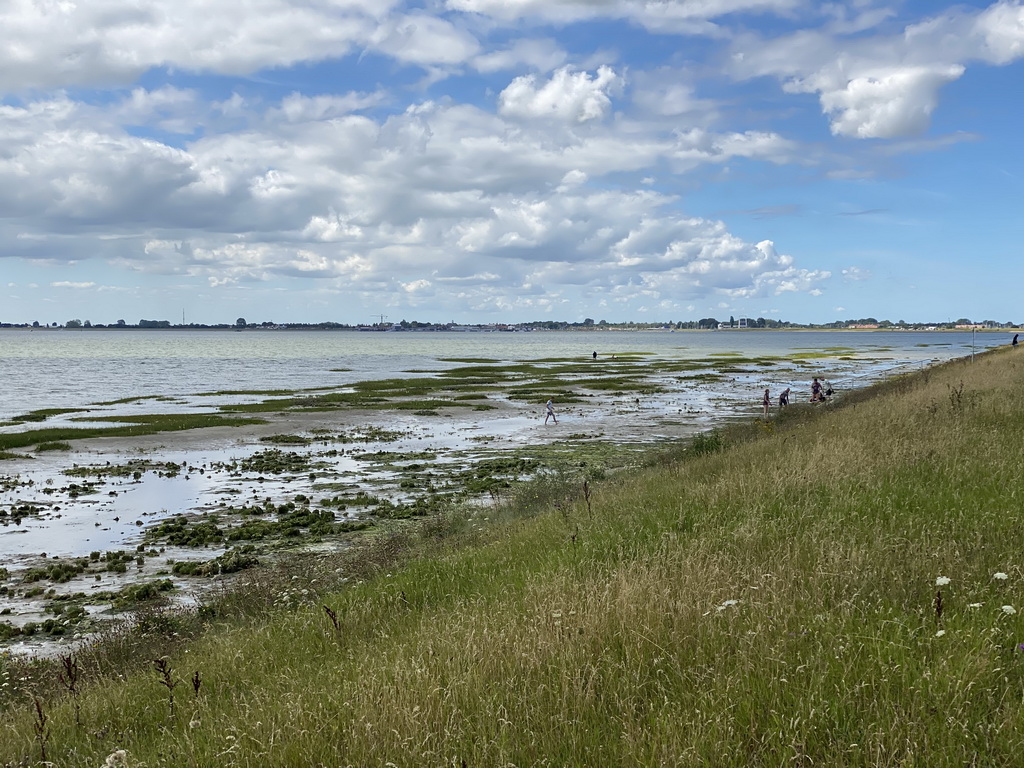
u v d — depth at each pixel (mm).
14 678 9961
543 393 58531
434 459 30125
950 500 8828
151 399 55531
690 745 4051
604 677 5145
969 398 19281
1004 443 12469
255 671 7703
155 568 16719
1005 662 4594
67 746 6629
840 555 6793
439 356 133750
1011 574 5984
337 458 30625
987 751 3773
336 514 21250
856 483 10391
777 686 4547
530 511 16719
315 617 9336
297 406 50000
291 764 4691
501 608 7254
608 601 6270
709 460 16172
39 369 92812
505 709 4789
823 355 124750
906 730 3938
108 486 25531
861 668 4645
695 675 4914
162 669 7062
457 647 6074
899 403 21328
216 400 54812
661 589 6426
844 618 5457
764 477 11492
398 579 10445
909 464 11289
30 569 16625
